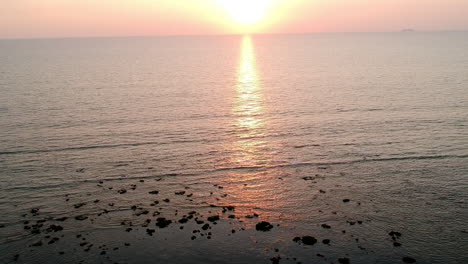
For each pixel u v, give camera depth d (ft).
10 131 131.03
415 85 219.41
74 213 75.00
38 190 85.35
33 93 205.26
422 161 100.37
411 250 62.28
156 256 61.11
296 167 99.09
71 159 104.88
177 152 111.24
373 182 88.69
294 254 61.31
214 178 92.79
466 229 68.28
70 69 339.36
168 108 171.22
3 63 400.47
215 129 136.05
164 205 78.43
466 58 377.09
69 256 61.05
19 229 68.95
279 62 409.69
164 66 376.27
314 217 73.26
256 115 157.28
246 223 71.15
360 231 68.03
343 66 343.26
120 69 343.05
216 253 61.82
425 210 75.31
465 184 86.28
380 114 151.74
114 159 105.09
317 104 175.63
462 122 135.44
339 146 114.21
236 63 407.64
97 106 173.58
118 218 73.00
